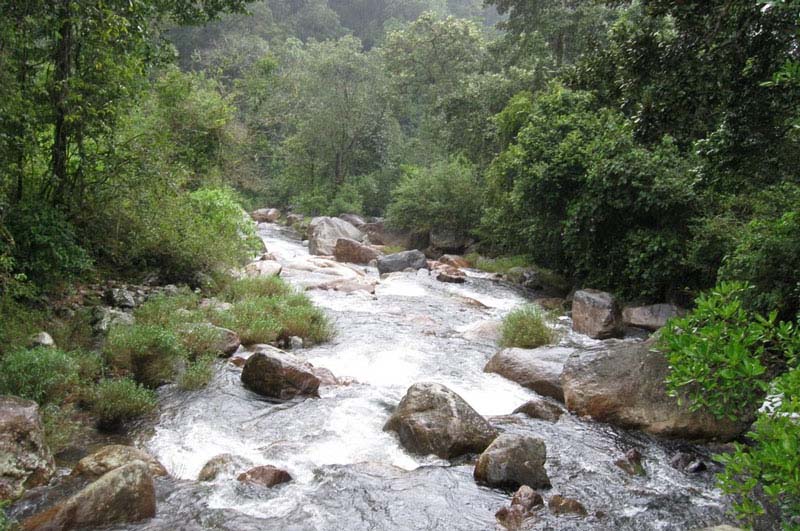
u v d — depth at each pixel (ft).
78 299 32.19
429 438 20.85
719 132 24.40
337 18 219.20
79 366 23.58
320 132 128.77
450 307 47.47
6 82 27.76
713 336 11.94
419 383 23.29
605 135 48.96
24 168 32.81
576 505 17.48
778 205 30.63
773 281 27.78
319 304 45.24
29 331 25.57
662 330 13.43
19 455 17.10
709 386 11.98
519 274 62.23
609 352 26.68
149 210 39.27
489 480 18.63
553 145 52.80
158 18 39.52
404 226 91.66
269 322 33.45
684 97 25.25
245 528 15.75
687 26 24.88
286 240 93.97
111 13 29.45
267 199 147.95
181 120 55.98
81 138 34.04
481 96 100.37
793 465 9.49
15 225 29.58
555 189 51.21
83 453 19.66
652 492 18.72
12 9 27.84
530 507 17.25
